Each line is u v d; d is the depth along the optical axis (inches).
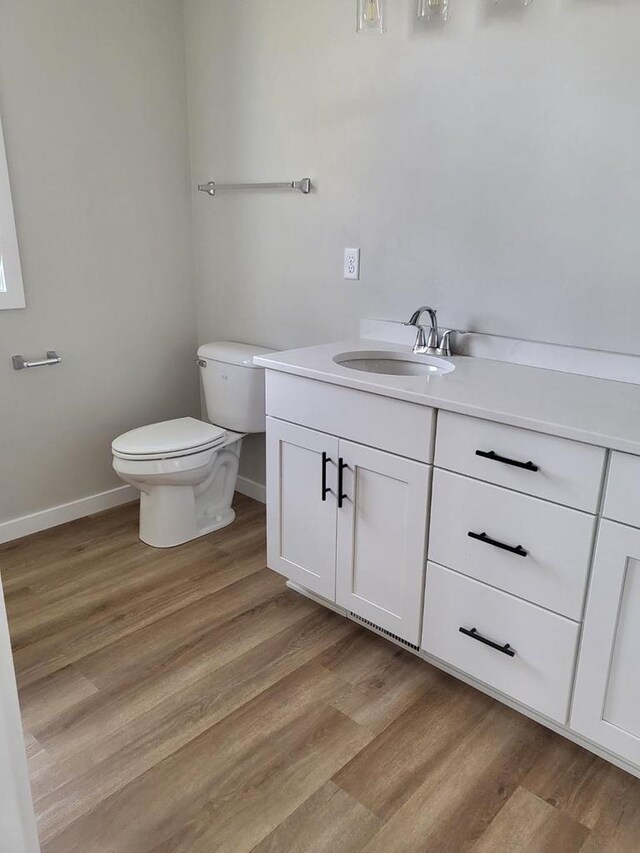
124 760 61.6
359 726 66.2
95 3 97.1
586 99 67.1
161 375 119.6
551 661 60.0
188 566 97.0
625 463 51.1
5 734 28.4
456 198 79.7
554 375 71.7
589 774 60.6
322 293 98.8
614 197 67.2
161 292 115.9
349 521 74.7
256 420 107.3
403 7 79.1
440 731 65.6
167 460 95.9
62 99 96.6
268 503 85.3
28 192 95.7
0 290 96.3
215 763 61.4
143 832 54.4
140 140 106.9
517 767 61.3
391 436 67.4
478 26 73.2
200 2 103.9
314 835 54.3
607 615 55.1
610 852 53.1
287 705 69.0
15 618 83.7
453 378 69.8
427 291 85.5
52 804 56.8
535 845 53.6
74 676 73.1
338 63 87.9
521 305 76.7
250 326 111.9
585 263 70.6
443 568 66.6
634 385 67.4
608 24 64.2
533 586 59.6
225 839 53.9
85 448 111.4
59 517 109.9
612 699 56.8
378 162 86.7
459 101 76.7
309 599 88.8
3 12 88.5
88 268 105.0
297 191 97.9
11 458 102.3
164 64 107.2
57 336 103.6
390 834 54.4
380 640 80.1
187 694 70.5
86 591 90.1
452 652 68.5
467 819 55.8
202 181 113.3
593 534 54.4
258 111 100.2
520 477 58.0
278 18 93.4
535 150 71.8
